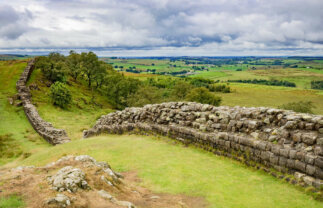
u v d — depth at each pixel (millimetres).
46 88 76875
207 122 14508
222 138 12594
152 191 8867
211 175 10273
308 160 8500
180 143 15594
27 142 34969
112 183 7938
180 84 87062
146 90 86500
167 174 10547
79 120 57781
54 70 87000
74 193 6344
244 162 11133
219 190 8812
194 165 11586
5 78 74375
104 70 110938
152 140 17391
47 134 35562
